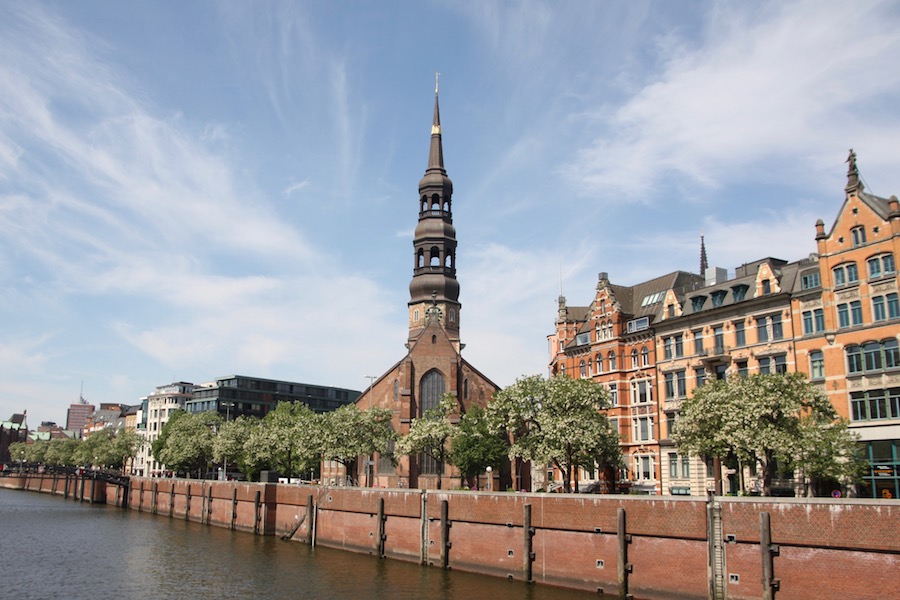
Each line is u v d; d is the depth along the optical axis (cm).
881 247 6750
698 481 8094
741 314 7925
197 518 12581
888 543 4275
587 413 7750
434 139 14812
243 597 6031
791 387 6094
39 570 7319
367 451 10388
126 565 7600
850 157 7112
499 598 5625
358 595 5969
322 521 9212
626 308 9838
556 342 11656
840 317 7050
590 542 5822
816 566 4550
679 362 8569
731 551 4938
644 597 5400
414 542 7631
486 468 9669
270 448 12412
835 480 6669
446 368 12631
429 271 14250
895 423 6494
